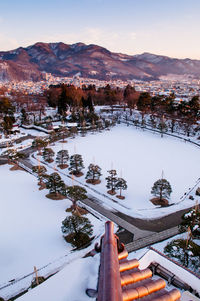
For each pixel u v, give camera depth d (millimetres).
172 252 30500
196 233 37469
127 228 41750
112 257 5754
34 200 51500
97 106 179625
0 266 32875
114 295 4176
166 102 127812
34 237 39156
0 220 43875
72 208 47875
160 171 68750
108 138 105938
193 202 51625
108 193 55188
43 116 147375
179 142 100000
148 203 50969
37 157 80188
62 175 65688
